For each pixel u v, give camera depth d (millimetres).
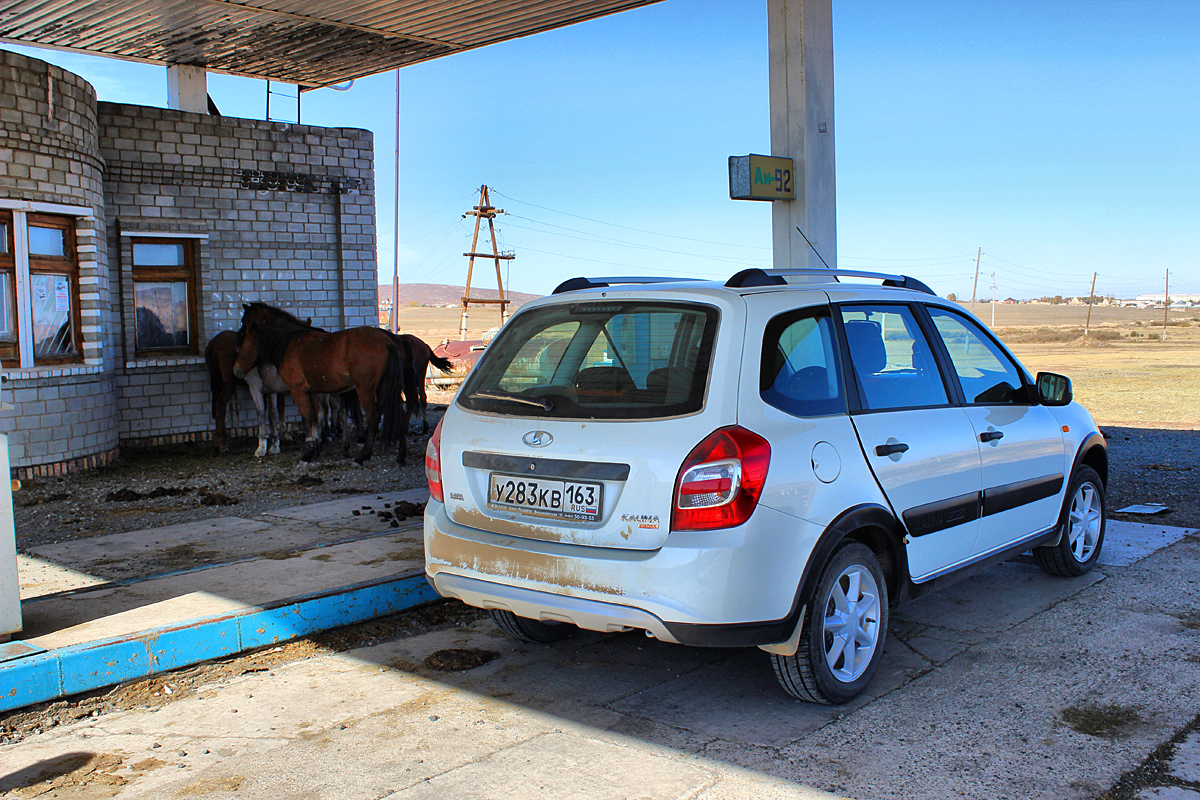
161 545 6918
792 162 8914
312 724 3922
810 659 3777
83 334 11125
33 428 10266
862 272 4844
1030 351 61125
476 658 4676
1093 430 5934
